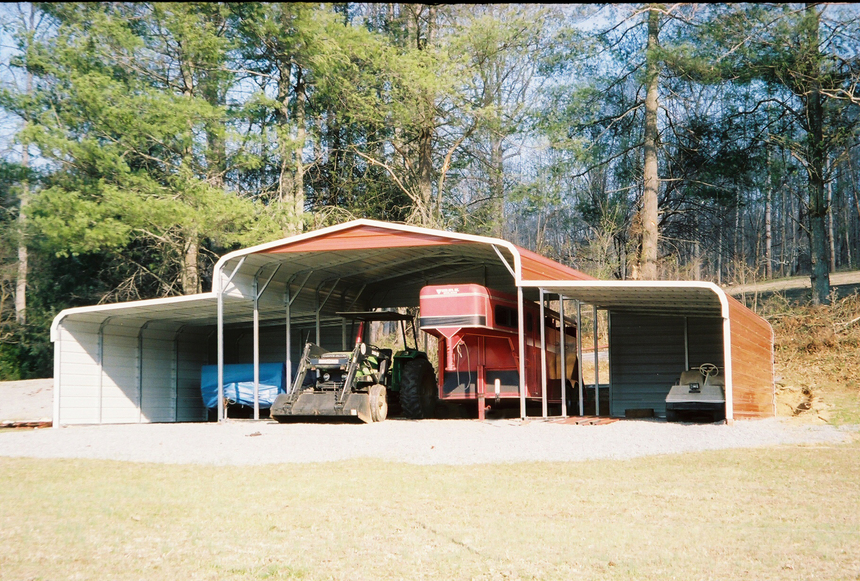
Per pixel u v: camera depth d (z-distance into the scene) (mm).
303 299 19938
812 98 24641
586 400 21922
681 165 29641
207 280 33625
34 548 6234
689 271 31641
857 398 17562
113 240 21516
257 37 23906
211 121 22406
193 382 21969
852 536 6168
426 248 16438
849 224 51125
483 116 26844
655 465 9508
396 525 6746
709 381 14914
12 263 32938
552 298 20094
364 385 16234
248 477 9180
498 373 16500
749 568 5383
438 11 28984
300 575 5457
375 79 26094
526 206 28969
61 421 17375
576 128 29562
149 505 7727
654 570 5379
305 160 30766
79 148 21531
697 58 23141
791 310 25391
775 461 9719
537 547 5980
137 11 23219
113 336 19125
